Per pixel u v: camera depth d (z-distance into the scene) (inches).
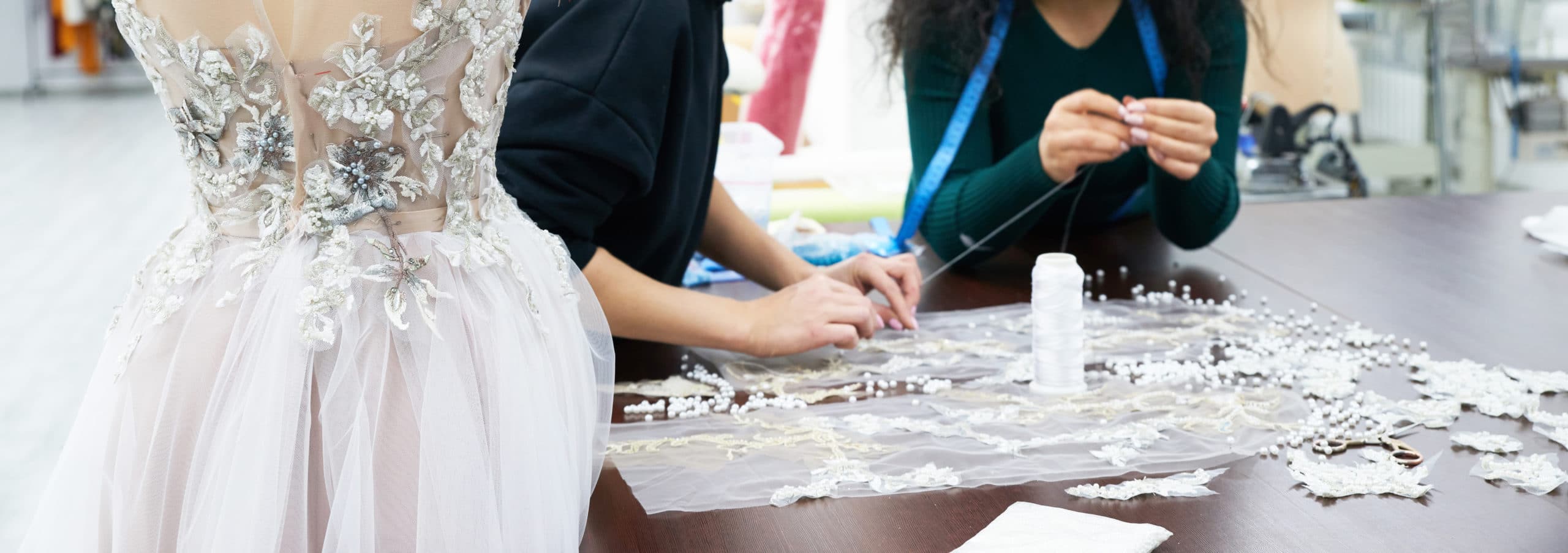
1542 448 43.4
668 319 53.6
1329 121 146.5
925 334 59.9
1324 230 80.3
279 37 32.1
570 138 47.6
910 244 79.8
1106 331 59.8
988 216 71.9
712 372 54.8
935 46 77.6
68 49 402.9
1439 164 155.7
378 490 33.0
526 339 35.7
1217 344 57.4
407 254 34.1
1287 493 40.0
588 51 48.4
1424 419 46.0
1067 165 68.2
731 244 64.9
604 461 43.8
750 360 56.0
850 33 135.0
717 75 58.6
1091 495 39.9
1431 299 63.7
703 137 55.7
